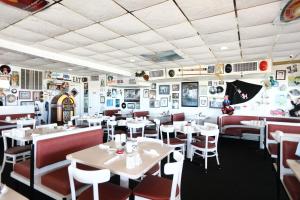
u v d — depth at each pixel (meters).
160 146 2.83
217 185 3.28
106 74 8.93
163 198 1.94
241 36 3.74
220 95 7.16
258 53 5.06
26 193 2.86
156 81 8.08
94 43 4.28
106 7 2.64
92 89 9.61
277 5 2.52
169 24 3.20
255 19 2.96
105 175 1.71
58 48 4.71
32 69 7.57
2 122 6.10
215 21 3.06
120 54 5.27
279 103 6.19
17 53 4.75
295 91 5.95
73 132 3.18
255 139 6.59
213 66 6.43
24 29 3.47
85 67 6.73
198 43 4.21
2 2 2.50
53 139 2.76
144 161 2.18
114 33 3.64
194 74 6.75
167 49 4.72
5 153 3.51
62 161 2.91
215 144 4.11
